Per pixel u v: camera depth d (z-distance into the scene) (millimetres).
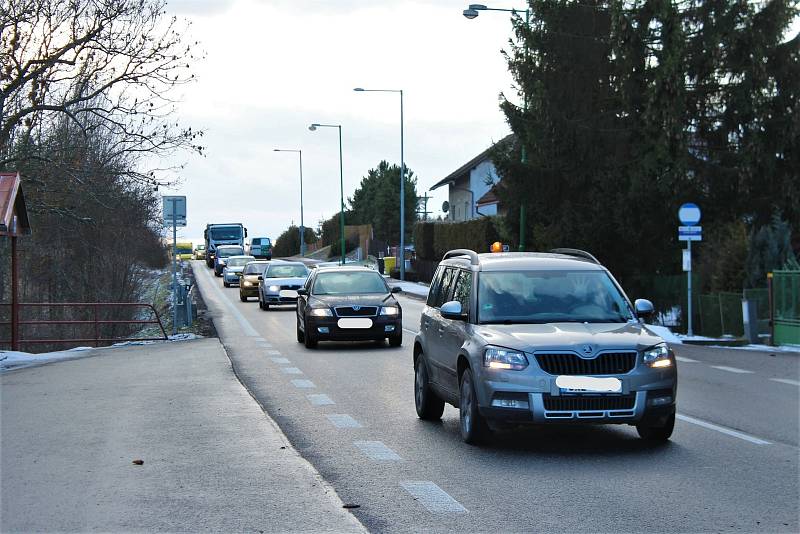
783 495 7398
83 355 20750
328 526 6488
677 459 8836
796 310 21875
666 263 29422
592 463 8664
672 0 26328
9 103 25000
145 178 25609
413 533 6352
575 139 27750
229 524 6543
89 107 25531
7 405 12508
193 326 28828
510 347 9133
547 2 28922
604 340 9148
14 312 22391
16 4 23766
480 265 10578
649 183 25938
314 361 18375
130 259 37250
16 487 7656
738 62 26266
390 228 100562
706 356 19906
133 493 7445
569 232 28344
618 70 27203
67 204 26797
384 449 9367
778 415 11609
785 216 27078
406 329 27094
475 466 8539
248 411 11805
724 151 26812
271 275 36688
